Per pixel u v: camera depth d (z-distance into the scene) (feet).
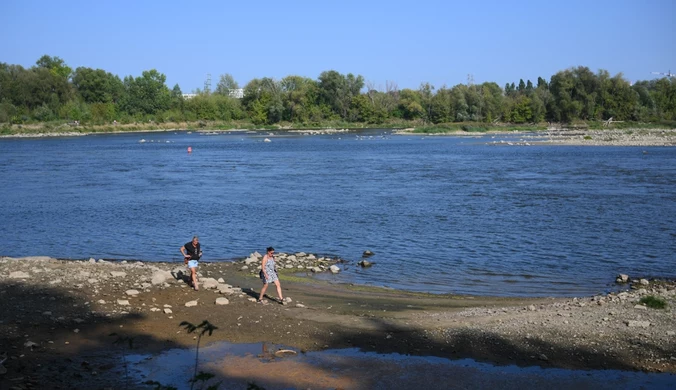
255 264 83.66
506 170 204.74
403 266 83.10
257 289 70.23
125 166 229.04
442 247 94.02
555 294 69.41
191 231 107.86
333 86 589.73
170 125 561.02
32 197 148.77
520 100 565.53
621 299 61.93
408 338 51.78
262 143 369.71
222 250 93.71
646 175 182.39
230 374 44.11
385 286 73.15
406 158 258.57
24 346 46.55
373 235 103.04
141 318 55.26
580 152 272.10
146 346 48.80
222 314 57.36
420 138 415.23
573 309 58.90
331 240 99.81
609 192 149.07
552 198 141.18
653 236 99.30
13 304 56.49
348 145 347.15
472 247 93.76
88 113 520.42
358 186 167.53
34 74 515.09
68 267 72.84
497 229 106.83
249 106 599.57
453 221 114.62
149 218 120.37
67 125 501.15
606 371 44.47
